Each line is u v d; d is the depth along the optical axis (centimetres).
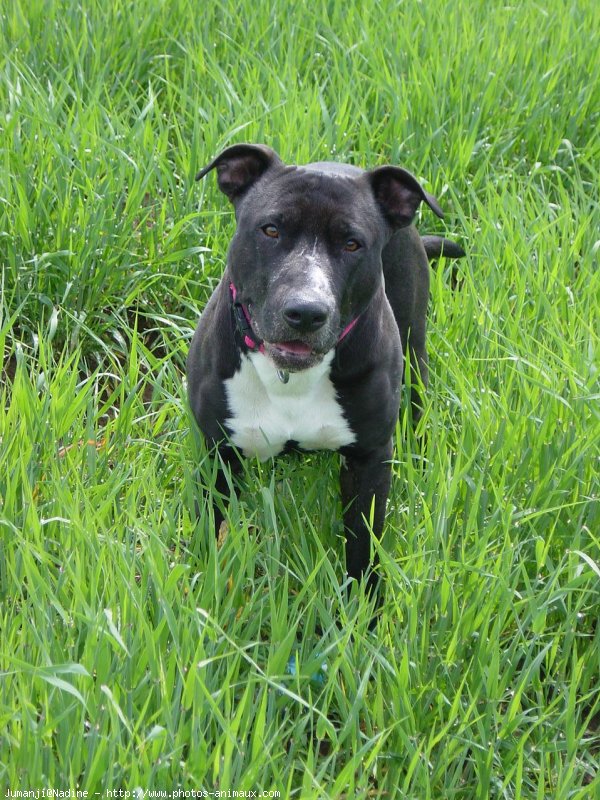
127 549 223
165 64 313
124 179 280
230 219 282
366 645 219
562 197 296
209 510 232
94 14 323
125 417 247
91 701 207
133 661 211
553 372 252
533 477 245
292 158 285
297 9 336
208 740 209
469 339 267
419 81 315
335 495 247
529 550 237
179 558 232
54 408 242
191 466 242
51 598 212
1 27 317
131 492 233
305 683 220
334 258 228
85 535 221
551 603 232
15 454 236
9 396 262
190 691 208
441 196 294
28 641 212
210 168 233
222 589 223
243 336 232
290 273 224
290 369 225
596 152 314
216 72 306
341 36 332
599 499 238
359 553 242
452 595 224
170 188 285
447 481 238
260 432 237
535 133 315
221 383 235
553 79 321
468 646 225
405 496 249
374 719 219
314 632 230
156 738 203
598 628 230
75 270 271
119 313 276
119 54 319
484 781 213
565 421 248
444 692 222
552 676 229
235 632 220
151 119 294
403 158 299
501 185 302
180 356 268
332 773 211
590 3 367
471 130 305
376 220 232
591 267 282
